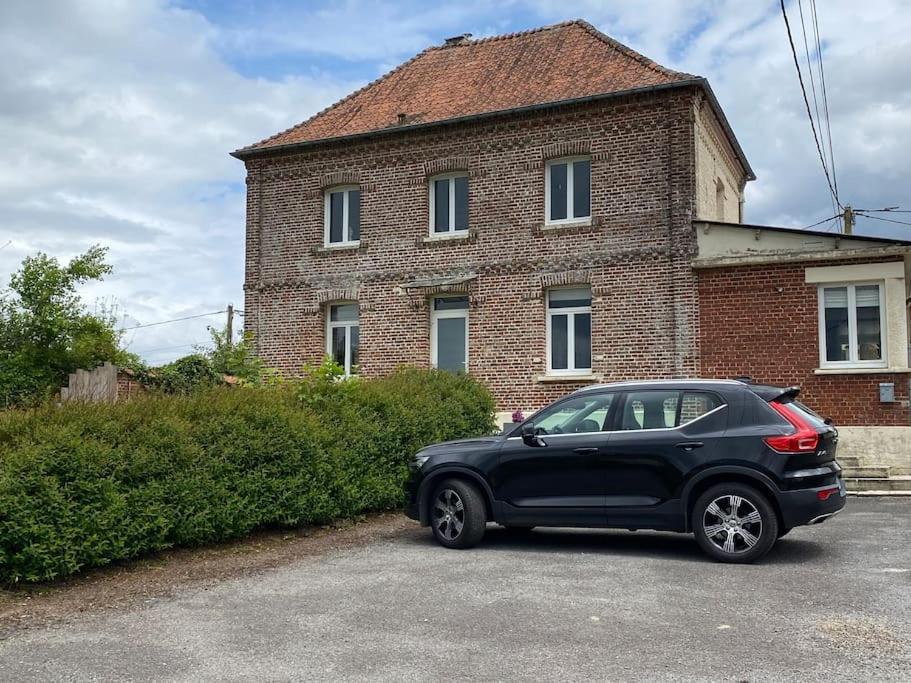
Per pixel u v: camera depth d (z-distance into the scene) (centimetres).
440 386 1432
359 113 2150
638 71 1839
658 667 513
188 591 736
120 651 558
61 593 727
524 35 2194
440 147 1964
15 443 766
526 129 1875
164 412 907
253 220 2167
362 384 1241
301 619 635
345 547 959
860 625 598
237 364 1283
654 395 904
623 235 1773
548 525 920
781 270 1638
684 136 1730
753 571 788
